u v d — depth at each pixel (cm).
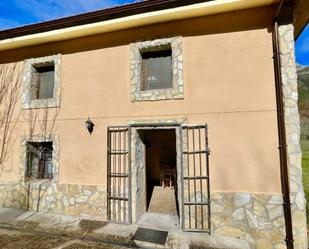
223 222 434
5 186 619
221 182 445
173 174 835
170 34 503
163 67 530
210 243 409
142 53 546
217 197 443
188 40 492
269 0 425
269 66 436
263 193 419
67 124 573
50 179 613
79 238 441
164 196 718
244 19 459
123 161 514
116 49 547
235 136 446
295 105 408
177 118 483
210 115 464
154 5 477
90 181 537
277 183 414
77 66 580
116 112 532
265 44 442
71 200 546
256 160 430
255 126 436
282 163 408
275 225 404
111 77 545
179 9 471
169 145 963
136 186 505
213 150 455
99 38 564
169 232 449
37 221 514
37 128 603
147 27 521
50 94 634
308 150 1242
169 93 493
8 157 627
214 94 466
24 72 634
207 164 452
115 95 537
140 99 513
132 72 525
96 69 562
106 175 525
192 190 460
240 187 434
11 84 649
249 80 447
